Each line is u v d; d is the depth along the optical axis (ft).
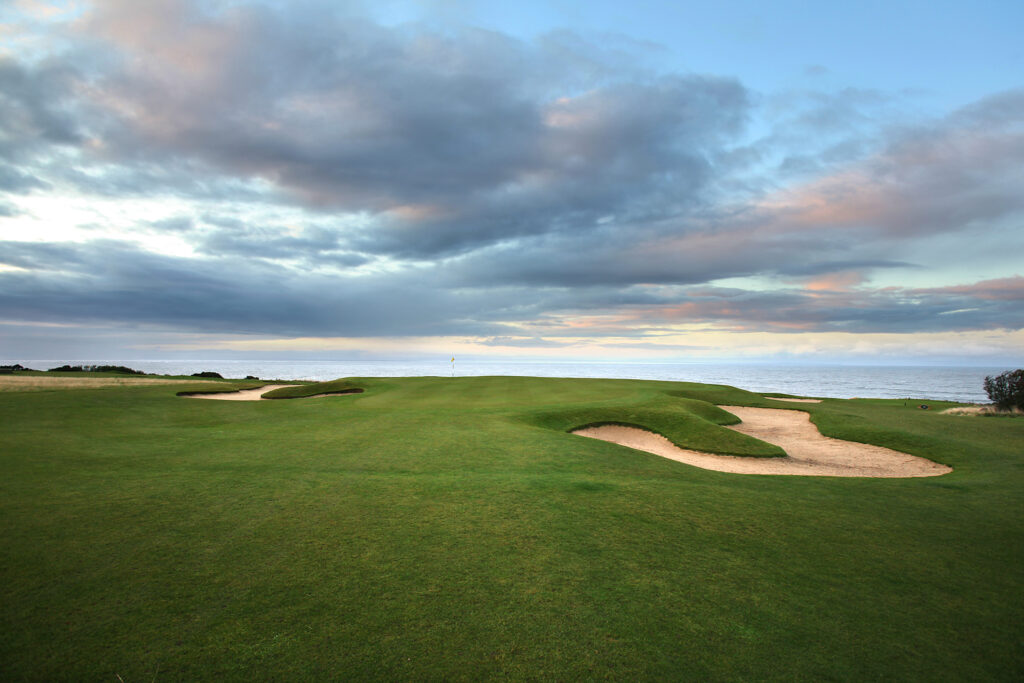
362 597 19.75
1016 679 15.81
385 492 34.40
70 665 15.15
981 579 23.27
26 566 21.58
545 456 48.62
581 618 18.69
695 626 18.47
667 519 30.25
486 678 15.14
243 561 22.74
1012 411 96.43
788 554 25.55
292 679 14.84
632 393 108.58
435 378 143.02
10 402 74.08
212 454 46.68
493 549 24.80
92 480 35.76
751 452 62.18
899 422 80.18
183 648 16.16
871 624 19.08
